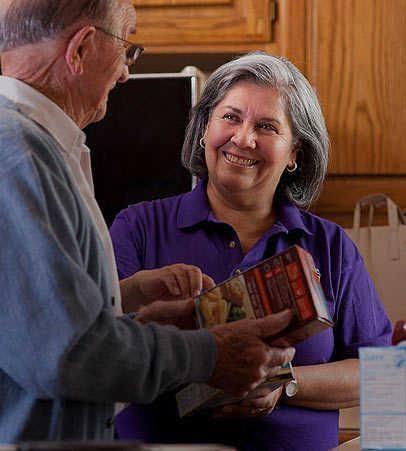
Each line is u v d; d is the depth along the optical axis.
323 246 2.18
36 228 1.32
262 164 2.10
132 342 1.38
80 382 1.33
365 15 2.95
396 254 2.75
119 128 2.76
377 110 2.95
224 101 2.12
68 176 1.43
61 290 1.31
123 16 1.56
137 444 0.96
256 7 2.97
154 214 2.17
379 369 1.41
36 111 1.48
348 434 2.57
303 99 2.16
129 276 2.07
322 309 1.48
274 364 1.53
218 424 1.98
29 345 1.31
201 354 1.45
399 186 2.95
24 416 1.37
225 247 2.12
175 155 2.75
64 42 1.50
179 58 3.09
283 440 2.02
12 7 1.50
